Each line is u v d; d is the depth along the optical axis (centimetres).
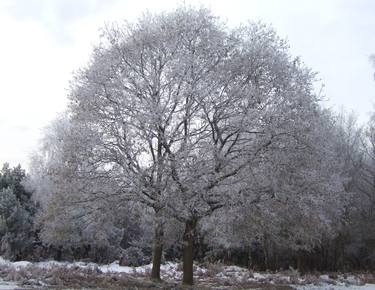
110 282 1730
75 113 1819
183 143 1658
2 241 2638
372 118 3447
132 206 1728
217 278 2281
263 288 1980
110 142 1720
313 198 1700
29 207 2894
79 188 1716
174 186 1591
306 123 1695
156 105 1672
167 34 1814
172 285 1761
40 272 1772
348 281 2450
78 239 2680
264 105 1733
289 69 1814
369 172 3628
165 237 1908
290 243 1991
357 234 3306
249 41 1842
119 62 1811
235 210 1639
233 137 1883
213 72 1761
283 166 1656
